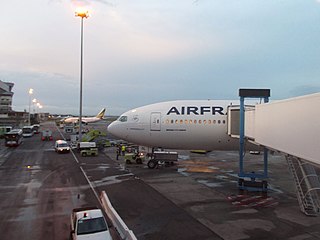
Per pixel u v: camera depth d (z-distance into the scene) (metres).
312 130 12.24
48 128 132.88
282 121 16.22
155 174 32.16
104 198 20.22
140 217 18.27
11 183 27.16
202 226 16.78
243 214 18.92
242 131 25.59
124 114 35.03
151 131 32.62
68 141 69.19
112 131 34.44
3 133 76.44
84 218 14.34
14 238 15.02
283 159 46.47
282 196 23.50
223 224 17.11
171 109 32.69
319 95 11.55
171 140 32.44
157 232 15.90
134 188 25.56
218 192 24.50
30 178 29.42
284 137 15.86
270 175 32.75
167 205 20.75
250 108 25.72
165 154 36.16
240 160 25.77
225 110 31.34
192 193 24.09
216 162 42.28
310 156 12.48
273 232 15.95
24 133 84.44
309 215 18.64
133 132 33.34
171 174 32.25
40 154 48.19
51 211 19.19
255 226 16.83
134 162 39.56
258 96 25.34
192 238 15.12
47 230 16.08
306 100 12.91
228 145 31.47
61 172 32.81
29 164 38.22
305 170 20.08
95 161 41.38
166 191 24.62
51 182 27.64
